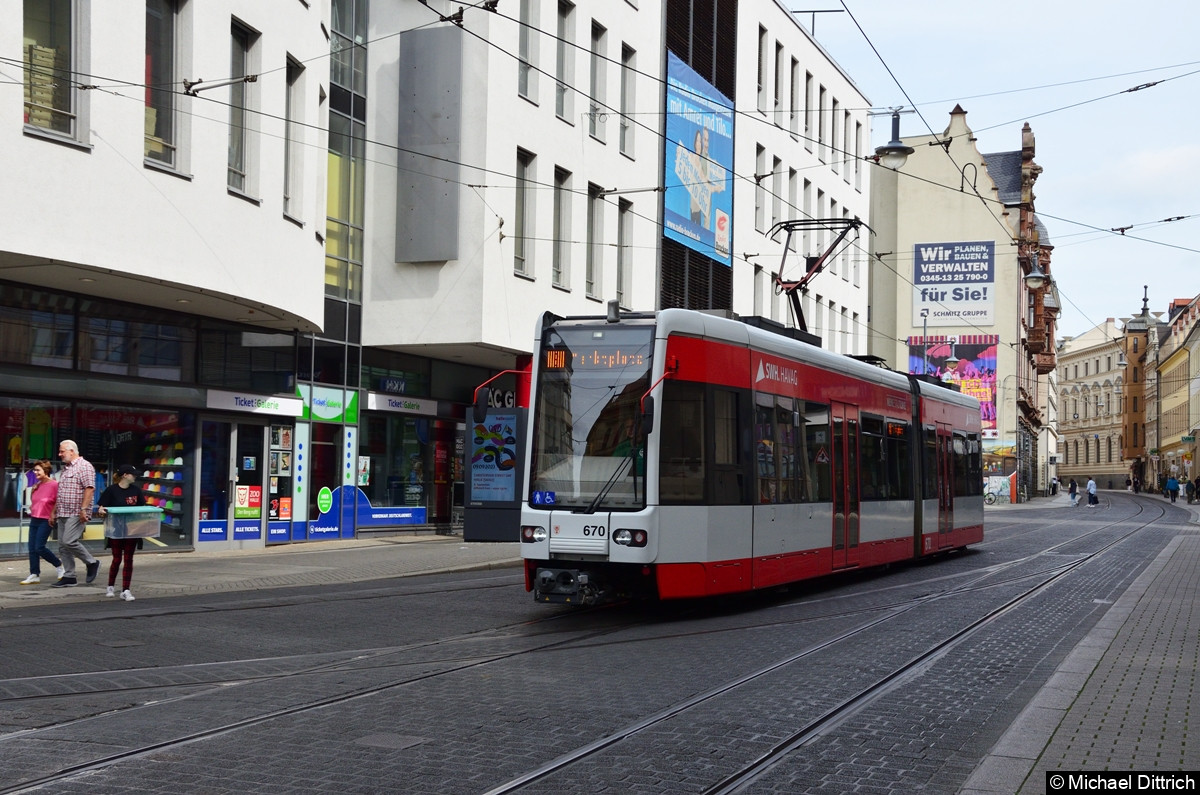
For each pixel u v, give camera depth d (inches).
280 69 851.4
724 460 575.8
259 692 365.4
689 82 1456.7
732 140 1582.2
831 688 381.7
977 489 1043.9
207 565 800.3
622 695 366.0
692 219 1462.8
